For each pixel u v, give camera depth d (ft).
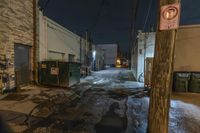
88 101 22.04
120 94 26.84
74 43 59.21
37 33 34.01
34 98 22.63
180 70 32.01
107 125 13.94
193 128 13.47
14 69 27.45
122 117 15.99
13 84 26.89
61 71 32.27
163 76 8.59
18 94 24.80
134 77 54.39
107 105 20.21
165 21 8.32
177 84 29.40
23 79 30.35
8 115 15.66
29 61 32.60
